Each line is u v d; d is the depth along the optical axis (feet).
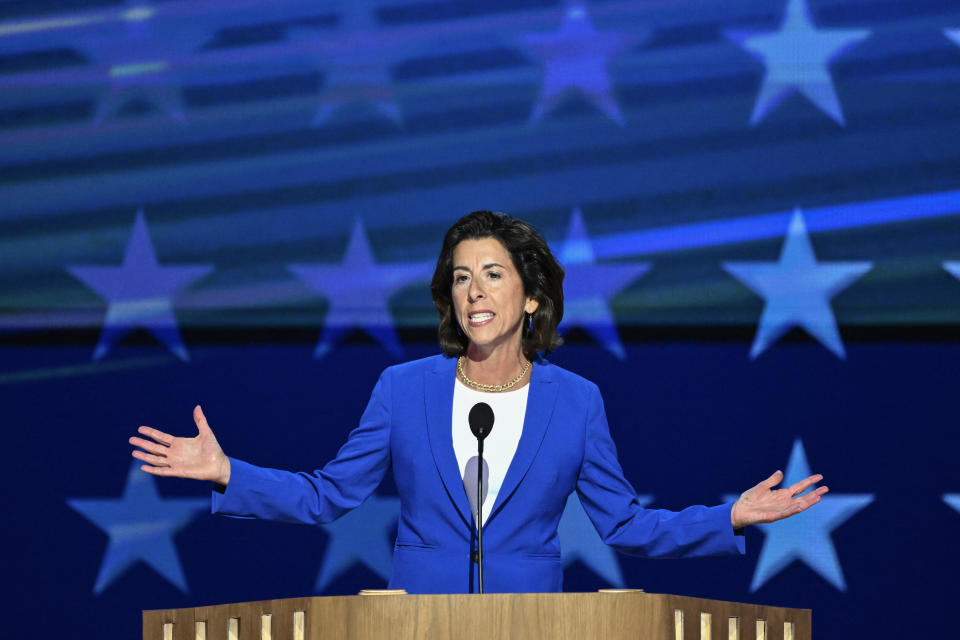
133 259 45.85
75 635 45.29
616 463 26.43
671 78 45.98
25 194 45.52
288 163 46.06
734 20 45.93
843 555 45.65
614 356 46.14
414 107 46.16
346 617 20.43
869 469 45.62
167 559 45.85
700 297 45.98
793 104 45.88
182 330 45.93
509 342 26.25
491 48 46.11
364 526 46.57
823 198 45.83
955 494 45.39
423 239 46.16
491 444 26.00
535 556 25.17
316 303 46.09
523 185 46.09
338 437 46.01
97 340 45.73
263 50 46.06
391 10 46.14
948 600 45.19
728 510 23.94
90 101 45.78
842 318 45.83
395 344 46.21
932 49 45.57
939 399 45.50
